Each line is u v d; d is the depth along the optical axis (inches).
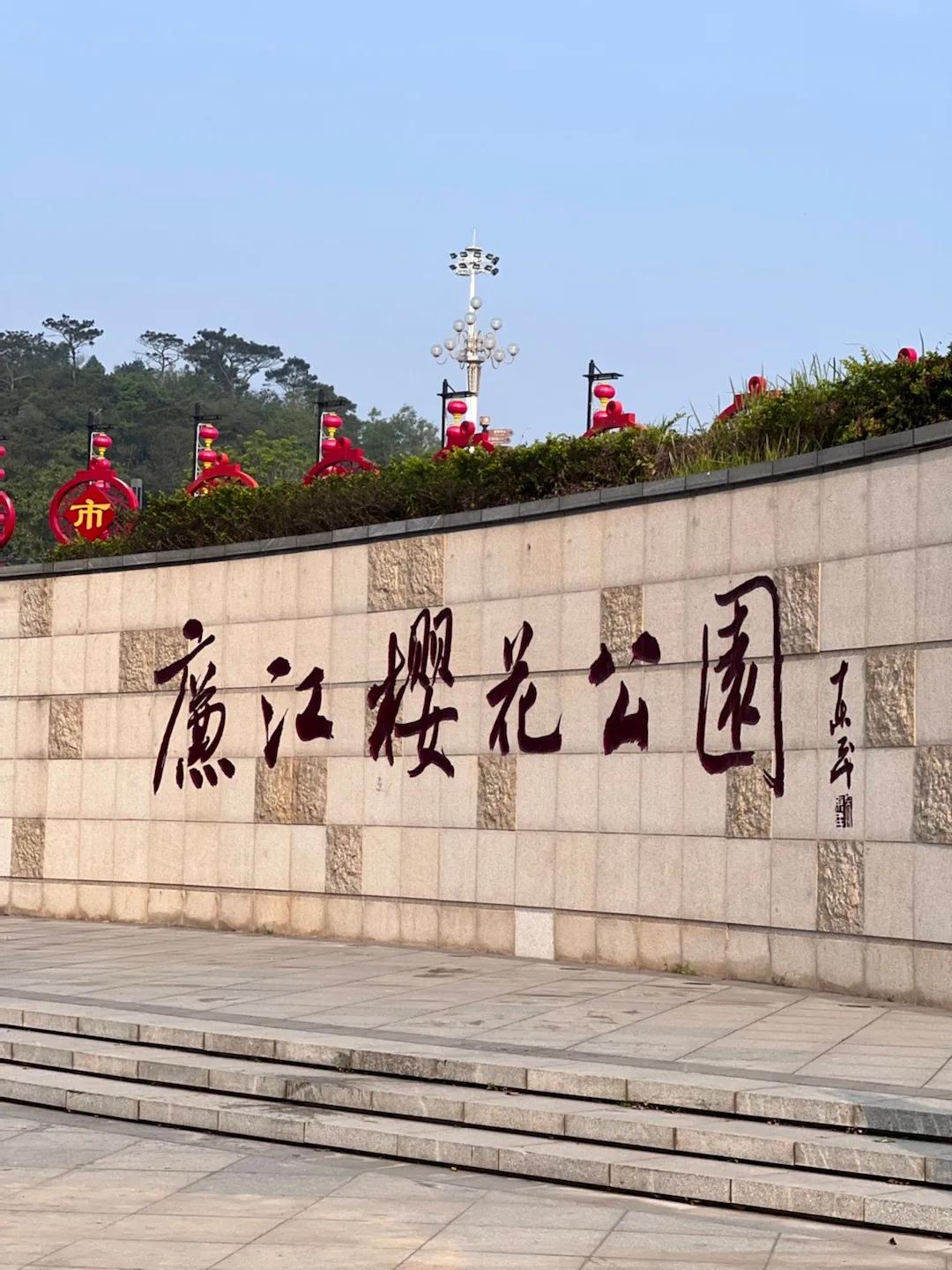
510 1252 290.5
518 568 625.0
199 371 4640.8
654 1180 330.6
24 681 792.3
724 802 550.3
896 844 494.9
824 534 526.9
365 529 678.5
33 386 4170.8
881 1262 286.8
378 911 660.7
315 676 692.7
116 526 868.6
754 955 536.7
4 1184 340.2
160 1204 323.9
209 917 719.7
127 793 752.3
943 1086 363.6
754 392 636.1
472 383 1389.0
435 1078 398.3
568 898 597.0
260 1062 427.2
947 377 514.9
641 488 585.0
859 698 511.5
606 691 591.5
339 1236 300.7
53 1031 470.9
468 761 634.8
